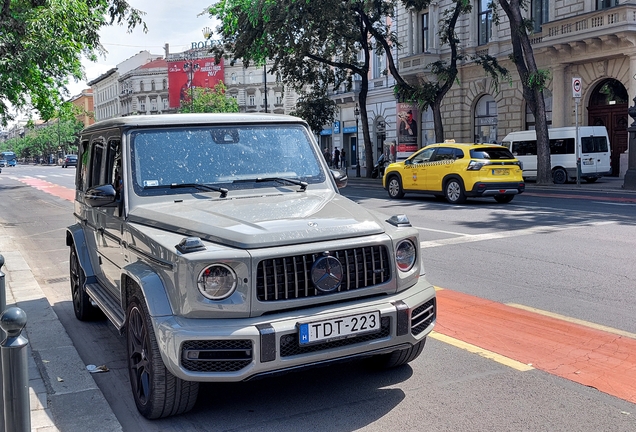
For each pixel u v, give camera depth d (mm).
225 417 3926
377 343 3729
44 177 45969
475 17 32625
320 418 3863
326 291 3650
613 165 27016
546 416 3801
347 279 3725
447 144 17594
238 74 92750
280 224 3764
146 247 3916
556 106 27875
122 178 4535
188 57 96562
